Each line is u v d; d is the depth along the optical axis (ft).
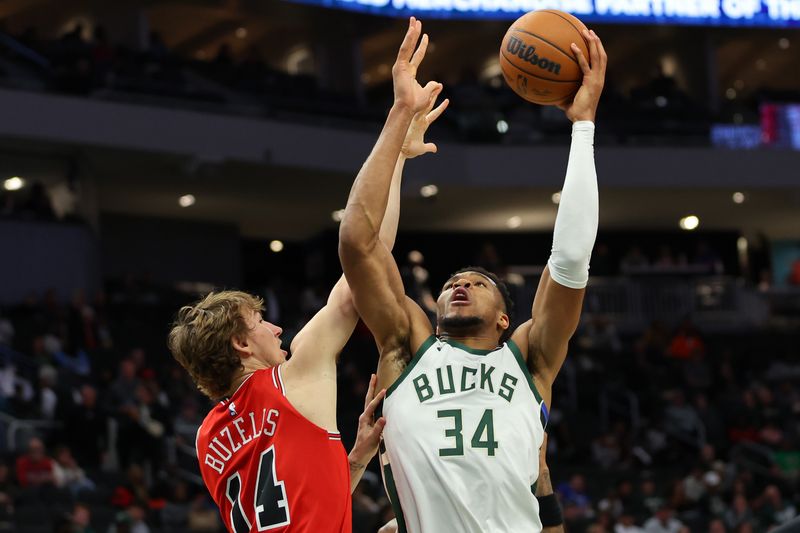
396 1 92.73
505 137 90.74
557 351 13.24
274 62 102.73
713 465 62.80
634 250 93.04
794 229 106.93
